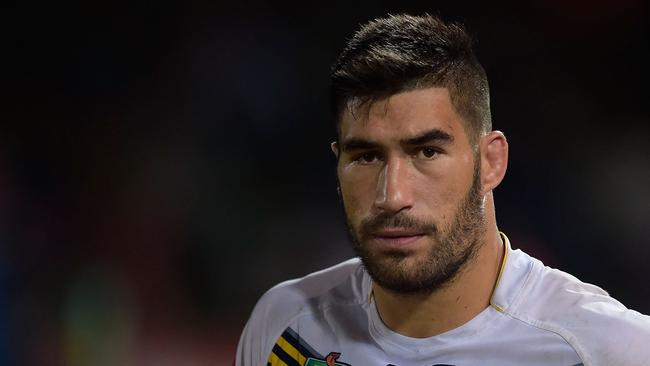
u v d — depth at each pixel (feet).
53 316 71.00
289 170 84.53
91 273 75.05
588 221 78.69
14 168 81.35
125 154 83.82
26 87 85.71
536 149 83.30
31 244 75.77
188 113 85.87
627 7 85.46
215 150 84.33
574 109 84.79
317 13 88.28
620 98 85.05
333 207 83.82
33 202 79.05
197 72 86.99
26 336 68.74
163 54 87.61
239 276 78.43
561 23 86.33
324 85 87.10
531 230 77.97
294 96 86.69
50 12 87.25
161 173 82.64
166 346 70.23
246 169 83.82
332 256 80.33
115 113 85.87
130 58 87.45
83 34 87.51
